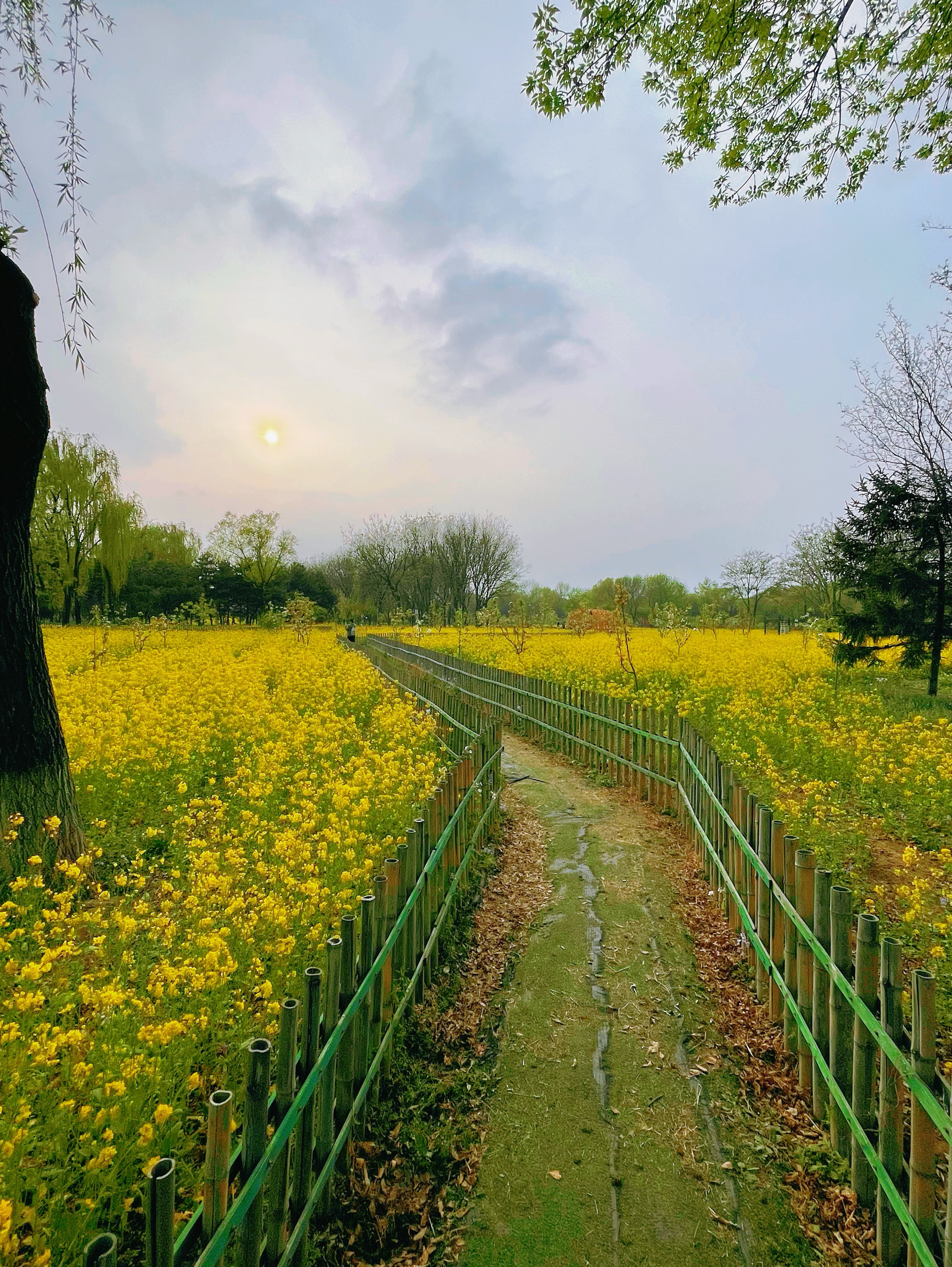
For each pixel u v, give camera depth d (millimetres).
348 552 76125
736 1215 2416
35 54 4207
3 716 4574
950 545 14930
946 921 3750
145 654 19156
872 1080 2367
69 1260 1900
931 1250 1977
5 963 3363
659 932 4543
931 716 10977
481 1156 2734
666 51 5727
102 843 5488
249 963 3326
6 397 4066
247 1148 1825
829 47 5391
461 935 4508
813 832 5512
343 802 5352
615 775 8641
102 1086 2350
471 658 22047
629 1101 3014
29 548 4770
